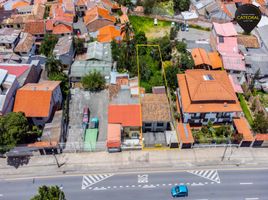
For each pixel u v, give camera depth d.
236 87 77.88
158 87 76.81
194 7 115.88
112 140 62.59
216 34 91.56
